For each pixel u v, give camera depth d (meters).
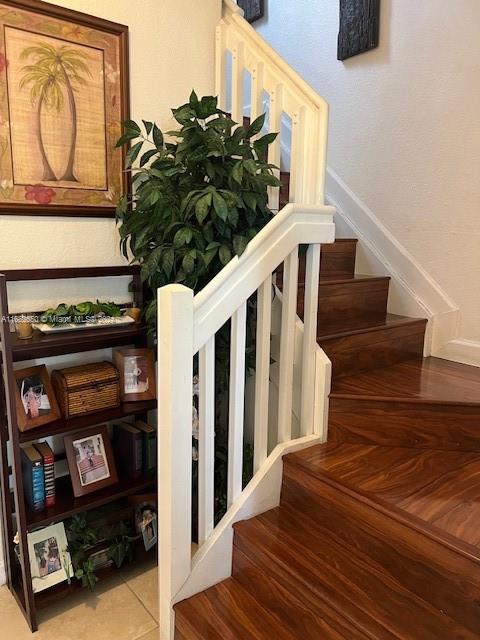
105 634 1.65
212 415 1.53
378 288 2.51
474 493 1.50
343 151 2.83
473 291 2.29
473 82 2.19
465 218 2.29
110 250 1.92
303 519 1.65
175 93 1.98
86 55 1.73
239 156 1.75
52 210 1.73
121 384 1.87
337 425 1.85
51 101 1.69
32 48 1.62
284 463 1.72
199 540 1.59
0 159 1.61
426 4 2.33
